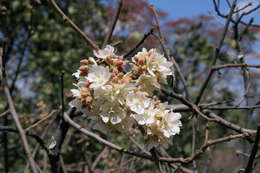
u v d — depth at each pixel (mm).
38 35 2137
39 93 2186
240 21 1175
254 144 763
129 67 986
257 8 1088
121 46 1135
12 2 1921
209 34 1998
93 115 791
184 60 1871
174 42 1920
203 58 1847
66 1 2029
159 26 1001
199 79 1856
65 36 2197
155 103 784
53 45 2314
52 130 1325
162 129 772
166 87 1197
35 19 2033
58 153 970
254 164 921
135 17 1594
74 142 1681
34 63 2195
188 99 1032
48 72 2242
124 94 762
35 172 698
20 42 2137
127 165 1381
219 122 888
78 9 2164
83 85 787
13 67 2098
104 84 758
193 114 947
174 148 1523
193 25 1913
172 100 1308
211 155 1220
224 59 1363
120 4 1017
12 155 1862
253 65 893
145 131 785
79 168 1630
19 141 1827
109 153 1542
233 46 1267
